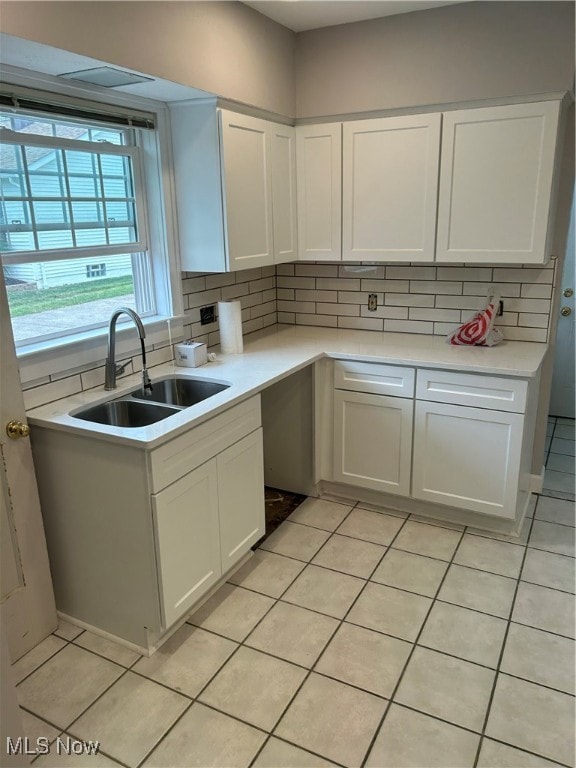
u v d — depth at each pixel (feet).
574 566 8.49
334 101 9.72
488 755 5.56
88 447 6.60
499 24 8.29
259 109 9.07
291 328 11.87
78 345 7.59
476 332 9.72
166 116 8.55
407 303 10.88
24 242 7.06
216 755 5.62
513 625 7.29
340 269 11.36
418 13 8.78
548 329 9.81
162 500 6.44
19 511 6.79
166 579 6.69
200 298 9.92
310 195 10.32
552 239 9.36
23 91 6.63
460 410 8.91
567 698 6.19
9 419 6.54
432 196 9.29
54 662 6.88
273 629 7.30
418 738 5.75
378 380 9.48
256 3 8.43
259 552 8.97
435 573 8.37
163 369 8.88
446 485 9.39
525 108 8.36
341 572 8.43
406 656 6.81
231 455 7.68
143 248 8.84
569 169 9.09
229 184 8.56
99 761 5.58
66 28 5.83
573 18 7.84
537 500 10.46
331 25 9.41
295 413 10.30
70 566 7.35
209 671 6.66
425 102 9.04
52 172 7.30
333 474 10.40
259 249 9.52
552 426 14.12
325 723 5.94
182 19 7.29
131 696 6.33
